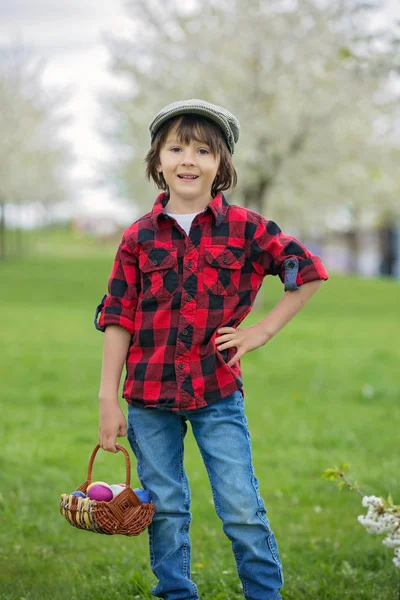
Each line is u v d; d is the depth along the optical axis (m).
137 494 2.97
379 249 45.78
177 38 21.41
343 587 3.72
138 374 3.04
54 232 76.94
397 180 25.52
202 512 4.91
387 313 20.78
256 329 3.04
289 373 10.61
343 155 21.31
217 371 3.01
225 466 2.96
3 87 34.84
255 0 20.11
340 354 12.52
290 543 4.35
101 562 4.05
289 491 5.35
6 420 7.66
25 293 24.75
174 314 3.00
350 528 4.62
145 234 3.07
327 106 19.91
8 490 5.30
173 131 3.10
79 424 7.59
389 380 10.10
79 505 2.83
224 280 3.04
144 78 21.20
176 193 3.12
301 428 7.31
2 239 41.34
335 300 24.69
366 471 5.81
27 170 37.88
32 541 4.38
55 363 11.32
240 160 19.36
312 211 26.94
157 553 3.10
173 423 3.06
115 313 3.05
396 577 3.81
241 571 3.04
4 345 13.20
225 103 19.91
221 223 3.07
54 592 3.62
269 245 3.07
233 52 20.12
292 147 20.66
